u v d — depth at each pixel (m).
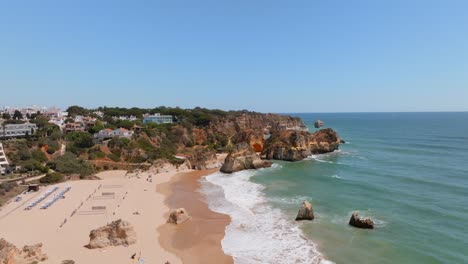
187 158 94.19
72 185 68.56
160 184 71.50
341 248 36.09
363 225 41.81
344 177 73.31
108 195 60.41
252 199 57.12
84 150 95.06
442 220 44.00
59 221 45.00
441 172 75.62
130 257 34.06
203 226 44.09
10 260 29.34
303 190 62.28
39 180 70.19
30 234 39.84
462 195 55.78
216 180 75.44
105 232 37.22
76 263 32.22
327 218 45.88
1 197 56.91
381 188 61.75
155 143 113.19
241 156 86.75
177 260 33.81
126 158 95.75
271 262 33.34
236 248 36.91
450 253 34.28
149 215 48.78
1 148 79.00
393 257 33.69
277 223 44.53
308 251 35.53
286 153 100.38
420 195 56.22
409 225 42.44
